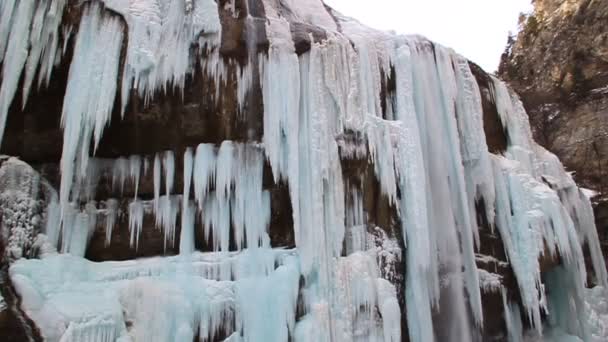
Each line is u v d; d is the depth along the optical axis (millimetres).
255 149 7918
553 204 10312
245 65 7992
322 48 8438
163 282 6773
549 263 10234
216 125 7887
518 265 9914
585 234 12656
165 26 7816
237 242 7555
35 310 6012
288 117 7922
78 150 7312
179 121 7789
